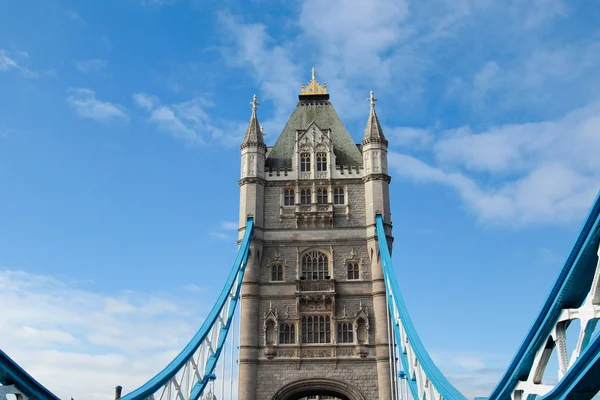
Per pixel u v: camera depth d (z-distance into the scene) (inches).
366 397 2429.9
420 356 1690.5
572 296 917.8
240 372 2479.1
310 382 2466.8
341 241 2694.4
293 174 2839.6
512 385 1071.6
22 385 1007.6
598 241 845.8
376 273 2596.0
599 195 802.2
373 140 2856.8
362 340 2516.0
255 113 2982.3
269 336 2544.3
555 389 929.5
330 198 2775.6
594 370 859.4
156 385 1498.5
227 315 2369.6
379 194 2738.7
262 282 2637.8
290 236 2714.1
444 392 1405.0
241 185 2817.4
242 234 2709.2
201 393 1923.0
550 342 988.6
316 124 2935.5
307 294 2571.4
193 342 1860.2
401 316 2071.9
